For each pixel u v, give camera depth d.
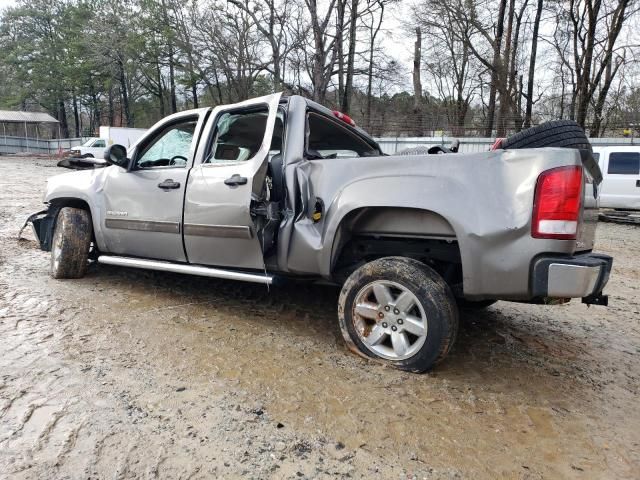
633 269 6.86
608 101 23.14
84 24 36.38
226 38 24.00
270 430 2.34
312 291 4.71
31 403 2.47
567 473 2.13
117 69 37.44
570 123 2.95
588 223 2.94
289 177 3.42
